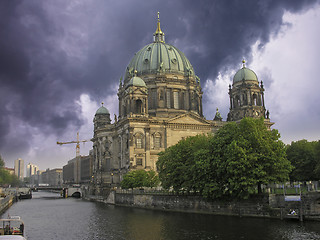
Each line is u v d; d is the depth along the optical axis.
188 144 89.06
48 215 91.00
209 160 73.31
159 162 94.25
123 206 106.62
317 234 52.66
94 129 165.88
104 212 92.12
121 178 131.38
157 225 66.00
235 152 67.62
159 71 144.62
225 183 71.56
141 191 100.94
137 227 65.06
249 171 67.06
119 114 158.25
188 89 148.25
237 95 141.50
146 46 160.12
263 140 69.50
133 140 125.38
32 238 59.25
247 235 53.75
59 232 64.19
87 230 65.31
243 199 70.88
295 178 97.38
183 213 80.50
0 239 38.72
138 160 125.00
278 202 66.50
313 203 64.00
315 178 94.94
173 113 142.50
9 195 135.25
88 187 163.12
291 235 52.41
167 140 129.25
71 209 106.44
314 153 90.88
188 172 81.25
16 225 72.88
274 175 69.19
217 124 137.25
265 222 62.78
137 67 151.62
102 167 147.88
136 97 130.25
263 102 141.12
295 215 63.81
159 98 142.00
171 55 152.38
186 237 54.66
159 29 172.00
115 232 61.62
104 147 148.75
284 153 71.62
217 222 65.25
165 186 88.38
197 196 80.50
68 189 186.75
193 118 134.38
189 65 157.75
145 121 127.38
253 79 140.62
